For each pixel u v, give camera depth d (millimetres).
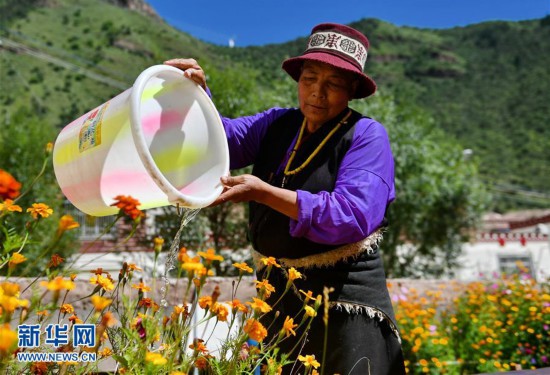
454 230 11336
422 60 141125
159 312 1153
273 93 9453
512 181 67812
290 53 122938
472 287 5688
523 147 81812
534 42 133500
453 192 11195
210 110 1549
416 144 10430
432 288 5832
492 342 4770
